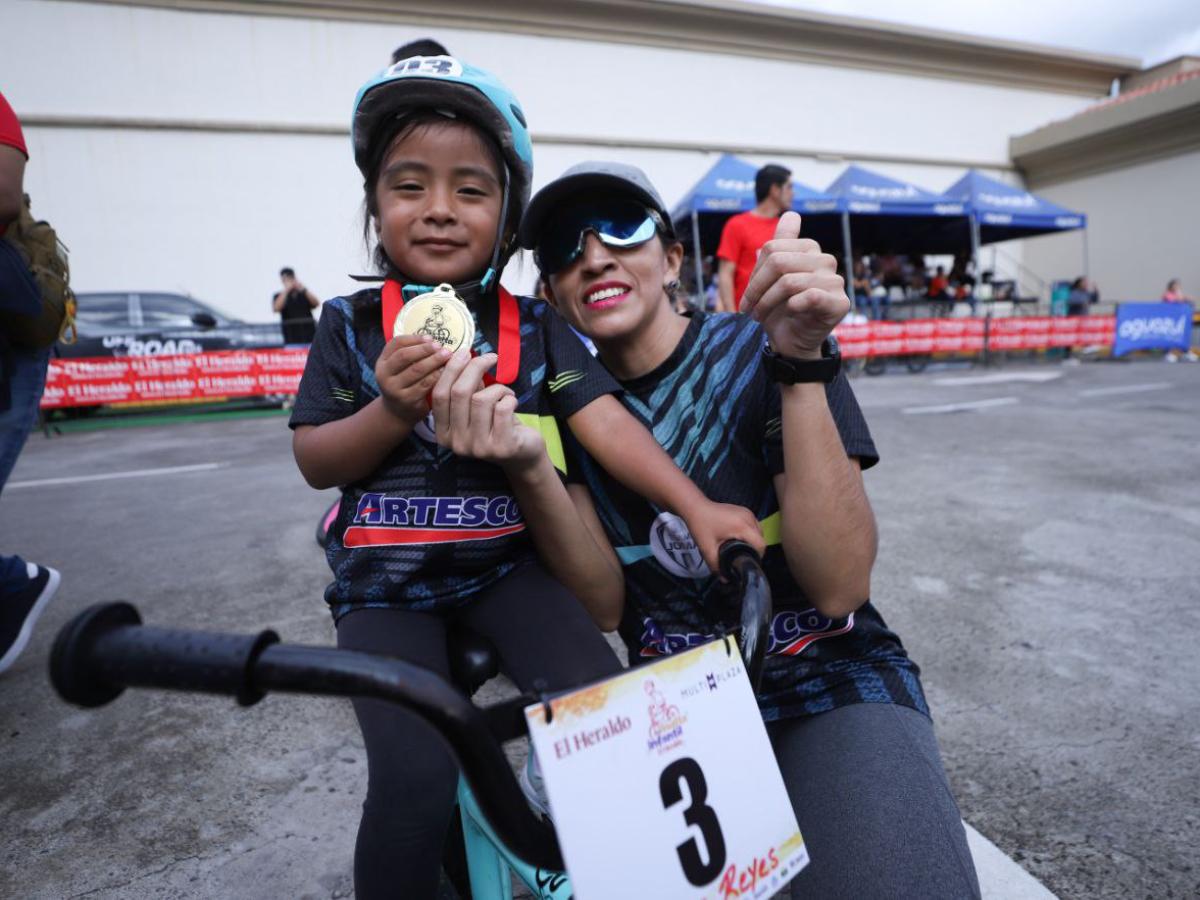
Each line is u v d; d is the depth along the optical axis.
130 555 3.57
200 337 8.82
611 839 0.60
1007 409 7.30
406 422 0.93
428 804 0.89
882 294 13.09
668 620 1.20
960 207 12.22
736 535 0.95
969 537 3.50
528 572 1.15
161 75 10.82
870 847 0.90
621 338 1.19
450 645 1.03
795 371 0.92
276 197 11.51
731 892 0.68
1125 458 5.02
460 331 0.91
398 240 1.08
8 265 1.80
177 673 0.52
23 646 2.31
